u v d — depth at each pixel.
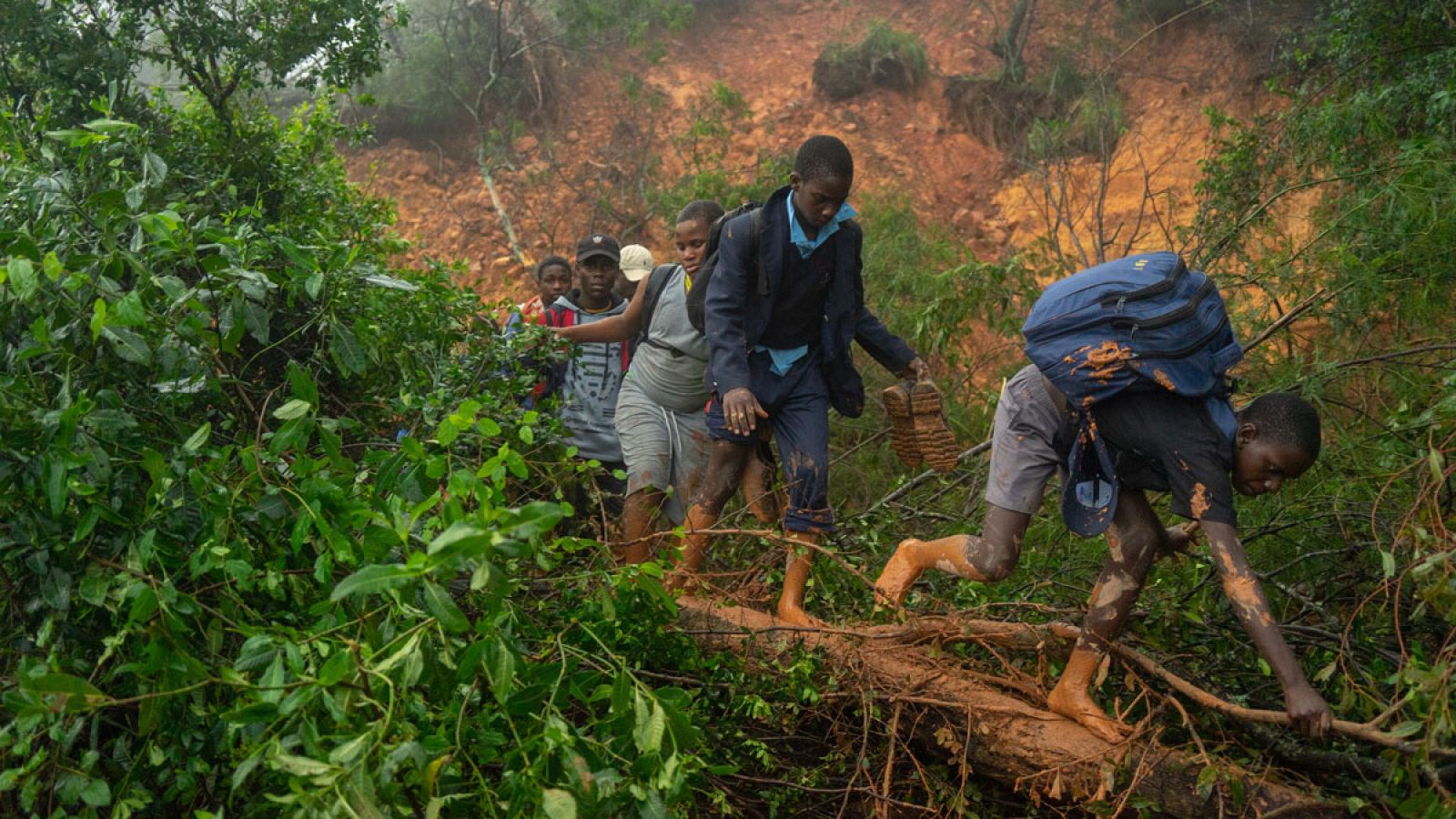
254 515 2.68
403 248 5.59
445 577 2.19
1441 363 4.73
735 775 3.40
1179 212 10.52
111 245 3.04
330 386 4.17
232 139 5.04
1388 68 7.17
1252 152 6.76
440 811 2.23
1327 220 5.98
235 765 2.37
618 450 5.29
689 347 4.57
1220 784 2.94
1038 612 4.16
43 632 2.50
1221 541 3.01
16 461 2.64
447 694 2.40
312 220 5.07
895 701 3.41
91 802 2.31
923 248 9.02
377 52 5.75
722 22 15.05
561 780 2.30
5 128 3.72
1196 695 3.16
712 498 4.24
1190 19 12.09
